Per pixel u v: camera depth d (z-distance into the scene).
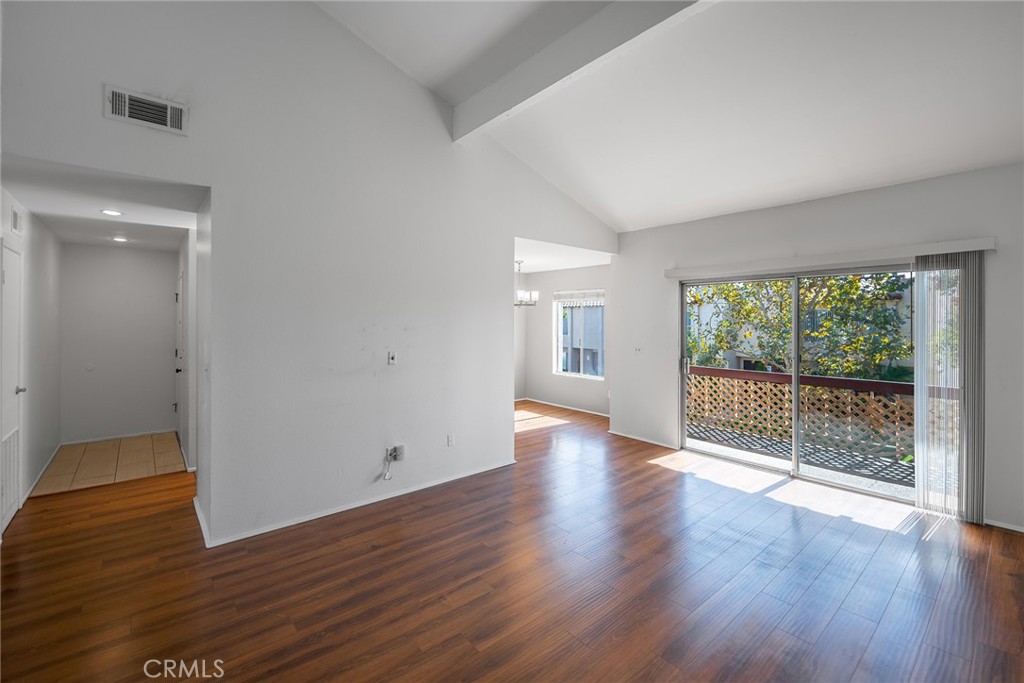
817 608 2.42
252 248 3.12
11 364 3.31
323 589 2.56
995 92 2.75
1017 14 2.30
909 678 1.95
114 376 5.43
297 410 3.36
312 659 2.03
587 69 3.10
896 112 3.05
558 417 7.12
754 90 3.16
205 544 3.04
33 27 2.40
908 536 3.22
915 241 3.68
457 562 2.86
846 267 4.12
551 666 2.00
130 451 4.96
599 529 3.32
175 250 5.60
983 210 3.38
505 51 3.46
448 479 4.30
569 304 7.89
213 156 2.95
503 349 4.70
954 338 3.50
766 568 2.81
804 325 4.45
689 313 5.38
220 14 2.96
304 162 3.33
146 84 2.71
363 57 3.62
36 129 2.41
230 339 3.06
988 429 3.38
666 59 3.11
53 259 4.56
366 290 3.69
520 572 2.75
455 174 4.24
